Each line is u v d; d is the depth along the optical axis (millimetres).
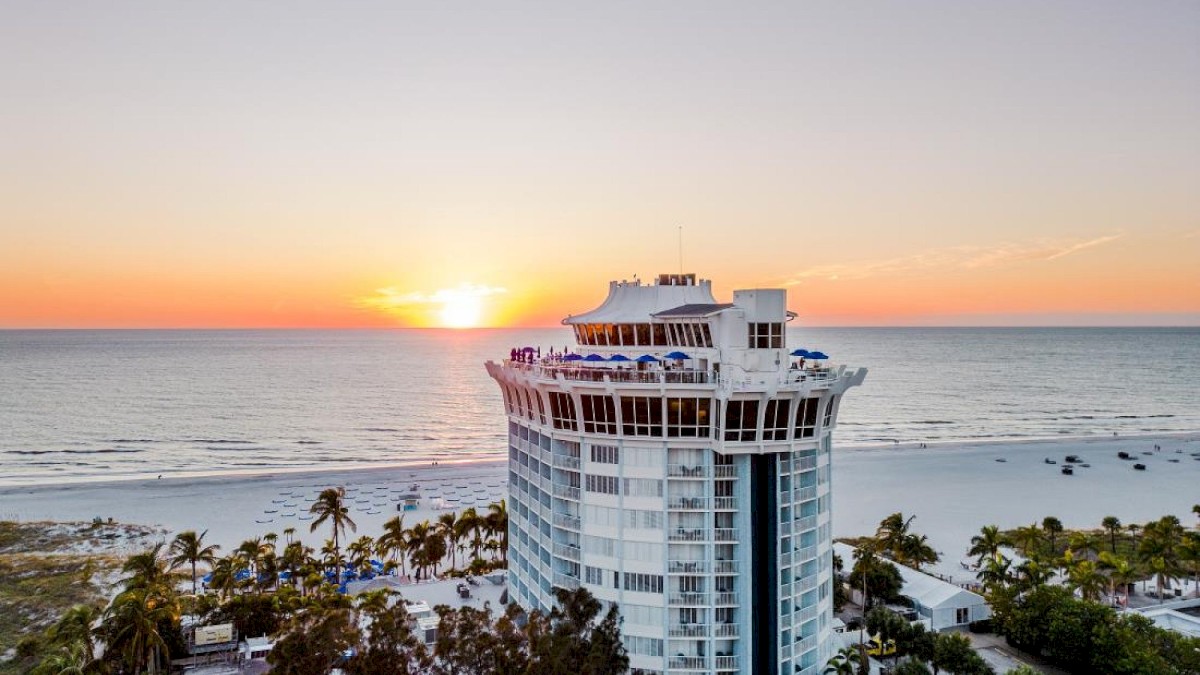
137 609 74375
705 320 74375
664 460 69750
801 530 71750
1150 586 111688
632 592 70625
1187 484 190000
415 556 120500
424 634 83625
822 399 70875
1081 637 79750
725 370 70000
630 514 70812
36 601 102625
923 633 77812
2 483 191250
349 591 107688
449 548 135125
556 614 57906
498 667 49062
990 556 114312
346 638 51750
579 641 53688
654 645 69750
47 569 116500
